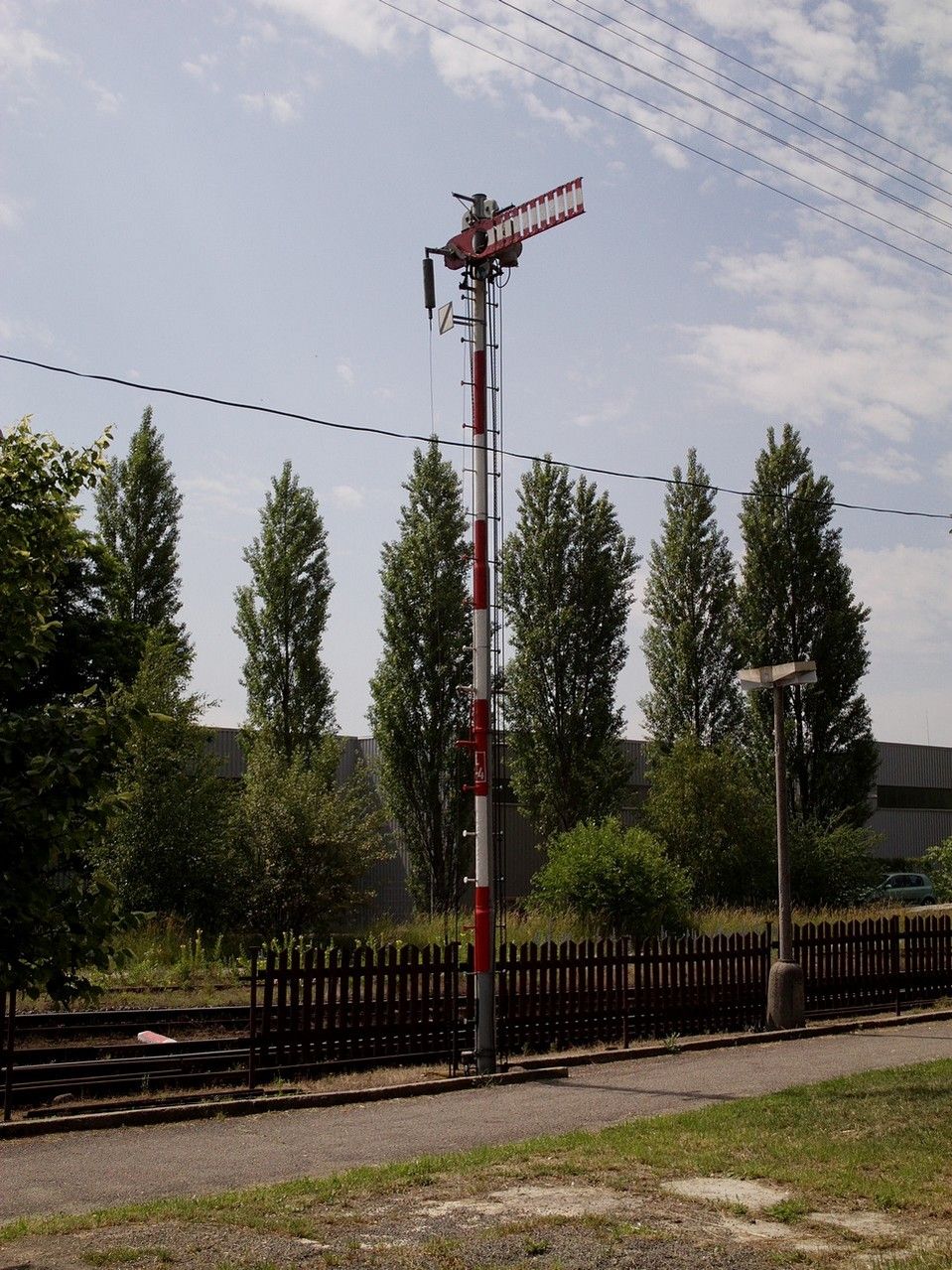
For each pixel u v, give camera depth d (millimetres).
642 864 29266
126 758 6699
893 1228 6949
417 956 14320
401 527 43594
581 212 14000
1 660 6449
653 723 48250
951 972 20500
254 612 44531
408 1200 7629
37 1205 8102
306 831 31250
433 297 15398
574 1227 6945
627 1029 15867
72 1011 16641
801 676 17375
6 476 6652
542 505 45750
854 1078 12258
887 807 62250
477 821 14180
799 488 48062
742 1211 7277
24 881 6004
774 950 18109
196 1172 9023
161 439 44344
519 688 44531
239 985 20609
